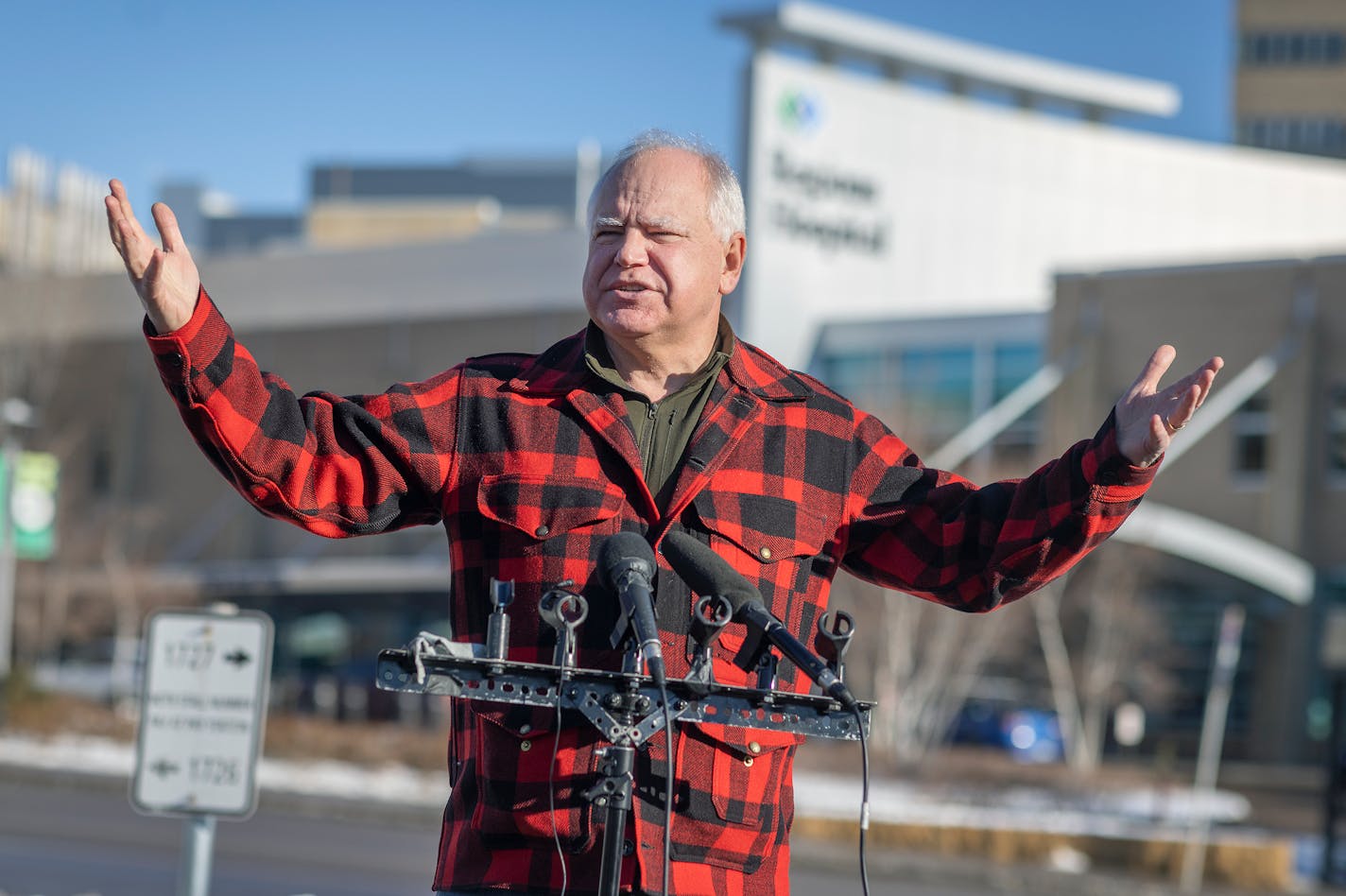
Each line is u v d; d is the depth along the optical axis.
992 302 50.16
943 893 15.80
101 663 45.94
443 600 48.16
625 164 3.12
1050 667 33.56
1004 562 3.09
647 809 2.81
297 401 2.96
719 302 3.21
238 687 6.32
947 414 42.34
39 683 30.52
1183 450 38.94
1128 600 34.00
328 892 12.74
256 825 18.02
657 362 3.12
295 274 53.47
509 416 3.06
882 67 53.56
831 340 44.53
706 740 2.86
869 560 3.28
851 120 47.50
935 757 30.08
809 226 46.56
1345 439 39.03
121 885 12.43
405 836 17.97
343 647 48.66
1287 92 68.94
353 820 19.78
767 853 2.93
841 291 47.09
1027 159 50.94
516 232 50.53
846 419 3.26
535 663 2.72
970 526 3.15
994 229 50.31
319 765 26.70
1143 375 2.96
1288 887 18.44
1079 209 51.78
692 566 2.78
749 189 45.75
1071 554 3.04
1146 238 53.03
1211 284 39.72
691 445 3.06
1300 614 38.50
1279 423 39.03
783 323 45.59
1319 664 38.78
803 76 46.66
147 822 17.39
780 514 3.06
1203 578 37.66
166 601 43.78
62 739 27.98
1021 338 41.62
